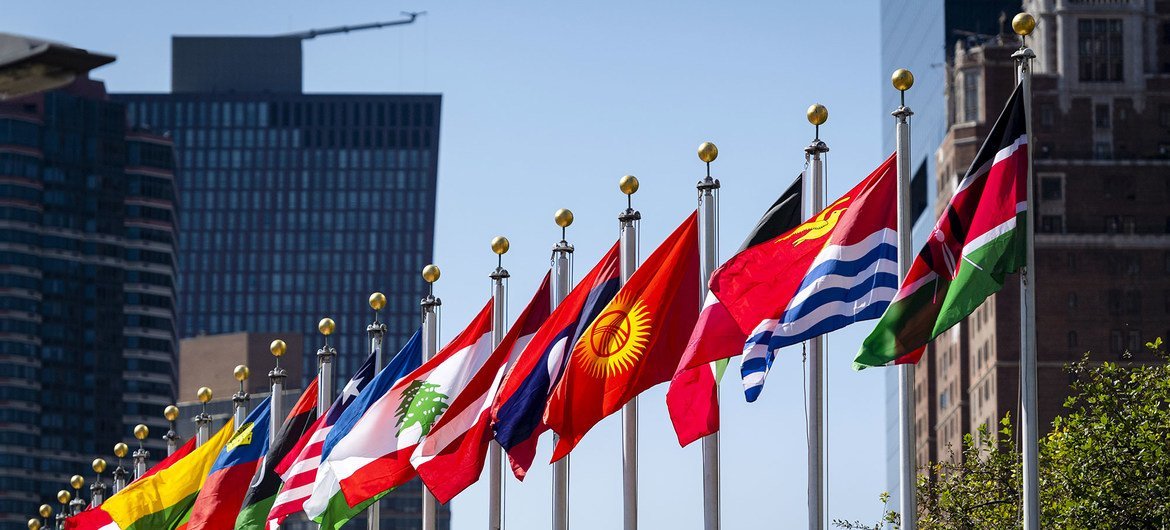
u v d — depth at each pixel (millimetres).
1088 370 66438
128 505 74875
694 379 47469
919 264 41781
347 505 60562
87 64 23203
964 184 42156
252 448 71562
